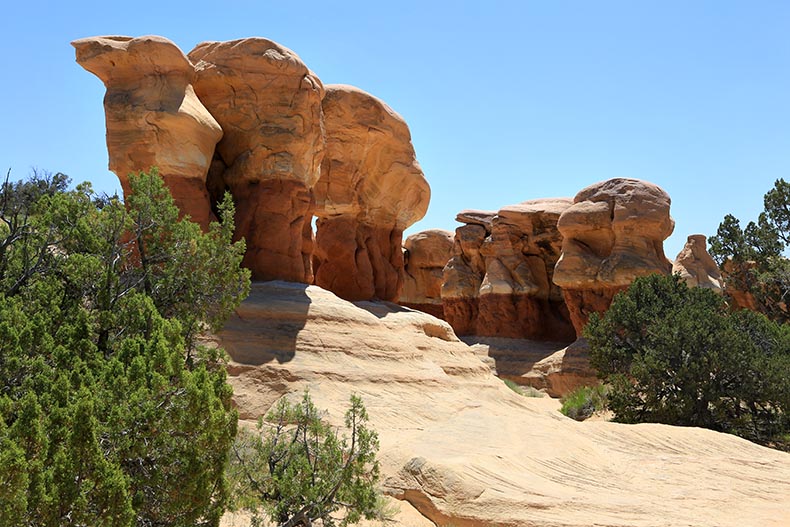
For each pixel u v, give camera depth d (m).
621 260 36.50
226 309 14.98
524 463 14.33
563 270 38.72
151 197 14.50
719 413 22.83
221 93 22.72
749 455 17.23
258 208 22.23
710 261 39.62
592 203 39.06
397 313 25.66
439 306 54.72
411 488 12.67
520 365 40.69
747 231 38.47
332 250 30.38
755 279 37.81
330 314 20.05
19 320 9.27
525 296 44.75
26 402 6.78
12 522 6.06
